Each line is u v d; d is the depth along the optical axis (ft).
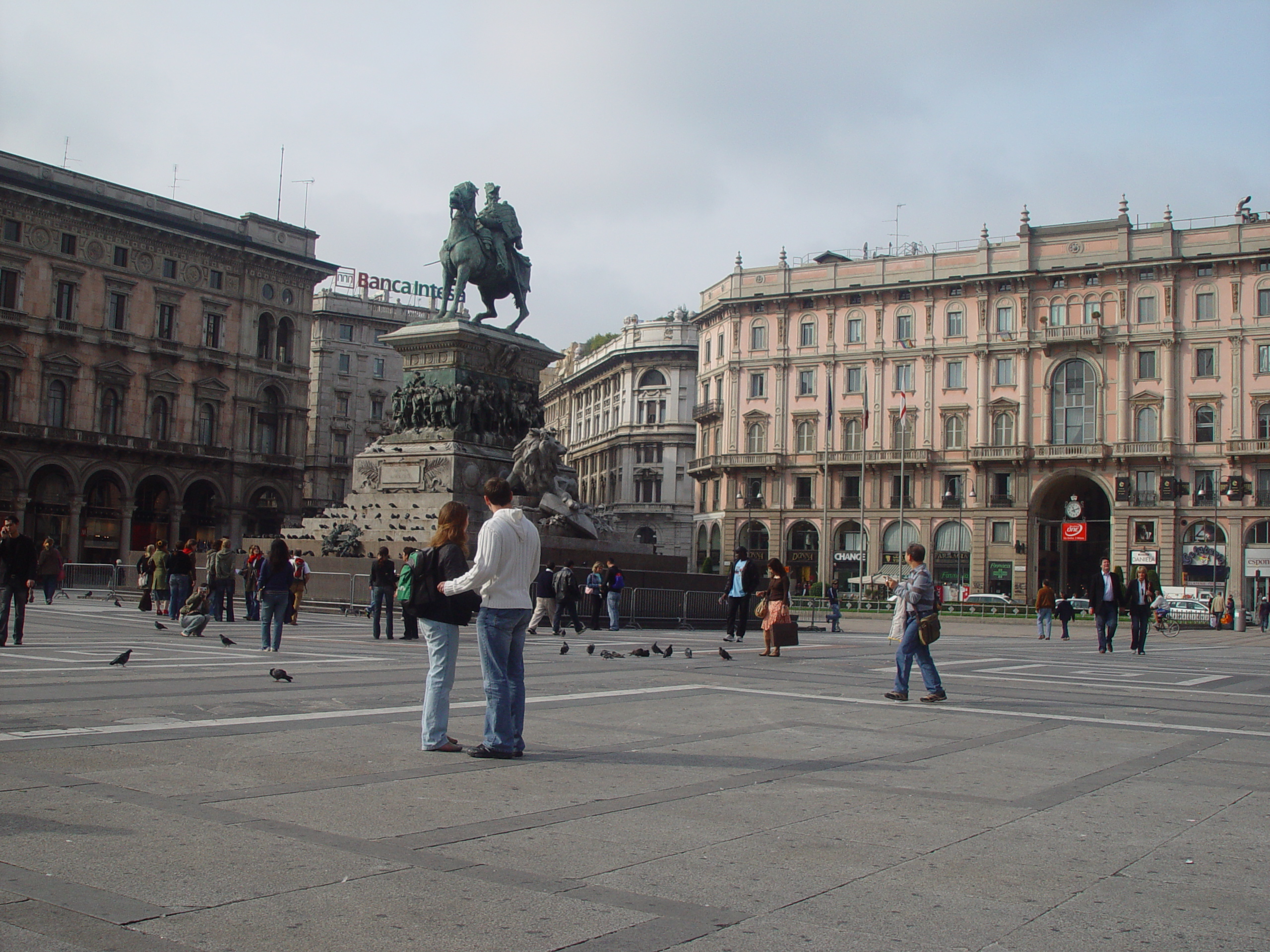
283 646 67.67
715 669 61.00
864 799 25.72
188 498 257.55
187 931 15.69
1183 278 246.68
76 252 230.89
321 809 23.11
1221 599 208.44
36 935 15.30
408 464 108.88
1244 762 32.32
